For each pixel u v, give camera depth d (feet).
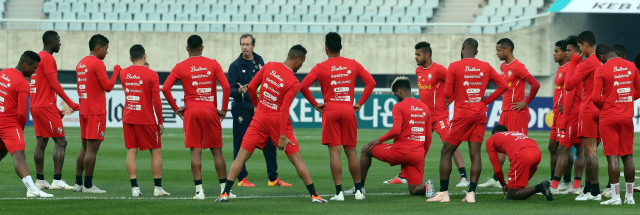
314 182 95.30
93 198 75.00
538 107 223.92
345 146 75.25
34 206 68.13
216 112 76.59
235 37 270.87
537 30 263.49
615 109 71.87
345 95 73.97
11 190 81.51
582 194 76.79
